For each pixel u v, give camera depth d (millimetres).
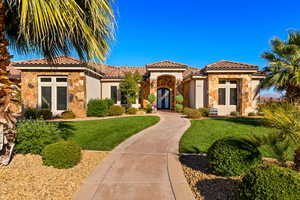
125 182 3881
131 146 6734
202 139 7602
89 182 3830
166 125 11594
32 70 14898
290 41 8734
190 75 19688
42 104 15250
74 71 15086
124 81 19672
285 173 2545
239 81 18031
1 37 3842
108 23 3834
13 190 3348
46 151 4480
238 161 3861
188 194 3361
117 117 15281
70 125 10867
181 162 5070
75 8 3352
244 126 10773
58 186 3600
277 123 3059
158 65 19406
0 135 3945
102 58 3951
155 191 3531
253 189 2535
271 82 9719
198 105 18891
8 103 4043
